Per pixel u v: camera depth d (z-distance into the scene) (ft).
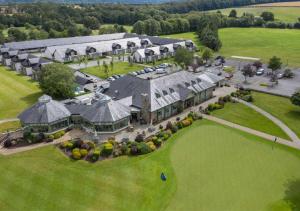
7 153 221.25
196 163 207.51
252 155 218.38
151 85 284.20
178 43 597.93
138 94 284.20
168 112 288.71
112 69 481.05
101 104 256.11
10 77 430.61
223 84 383.45
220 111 301.43
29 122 247.29
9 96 345.72
